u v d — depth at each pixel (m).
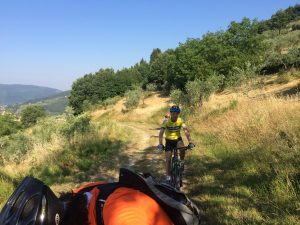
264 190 6.73
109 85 96.62
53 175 10.65
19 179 10.27
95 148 14.54
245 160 9.03
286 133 8.75
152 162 11.98
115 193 3.22
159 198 3.15
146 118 45.06
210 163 10.16
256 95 18.41
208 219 5.99
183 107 28.42
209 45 50.59
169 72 60.91
